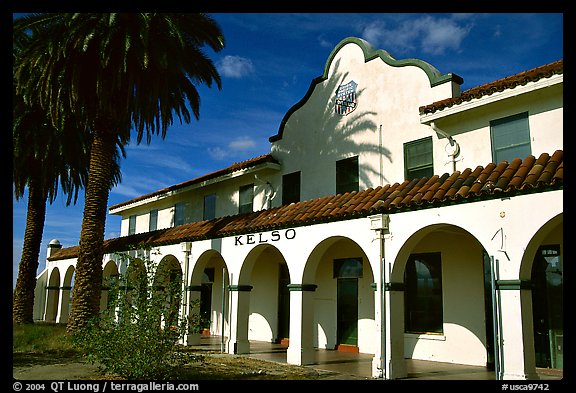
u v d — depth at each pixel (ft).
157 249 67.72
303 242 47.24
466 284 46.88
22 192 78.59
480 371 41.73
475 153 45.24
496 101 42.27
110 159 60.13
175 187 82.89
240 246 54.49
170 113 61.82
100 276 58.39
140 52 51.47
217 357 49.93
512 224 33.24
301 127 63.26
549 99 40.98
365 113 55.42
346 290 57.26
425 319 49.75
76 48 52.65
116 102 56.39
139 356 34.99
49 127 70.44
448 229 44.27
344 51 59.31
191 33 57.72
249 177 70.38
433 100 49.29
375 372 38.99
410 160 50.42
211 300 77.97
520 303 32.17
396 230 39.73
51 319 103.76
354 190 55.16
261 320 68.39
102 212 59.21
